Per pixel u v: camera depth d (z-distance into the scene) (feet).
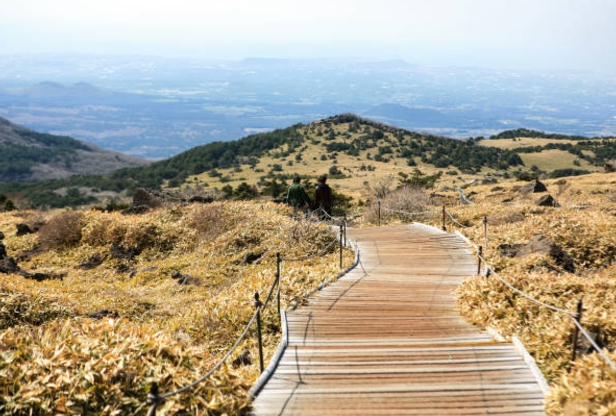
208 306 41.27
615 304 32.27
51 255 74.33
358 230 77.71
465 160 647.56
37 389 19.21
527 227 63.77
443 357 27.14
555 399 21.15
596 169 630.74
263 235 70.13
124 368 21.53
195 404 20.79
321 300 40.98
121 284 60.29
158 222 80.18
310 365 26.45
